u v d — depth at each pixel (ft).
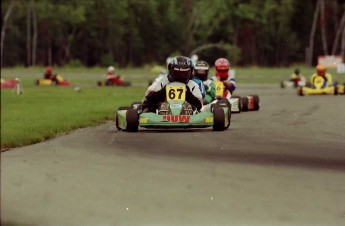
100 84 309.63
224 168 65.77
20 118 132.36
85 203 55.11
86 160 71.77
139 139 90.17
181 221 50.93
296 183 57.47
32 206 54.65
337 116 128.16
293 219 48.11
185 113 100.58
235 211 50.62
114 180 60.44
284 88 286.25
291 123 114.42
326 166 67.15
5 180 61.21
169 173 62.80
